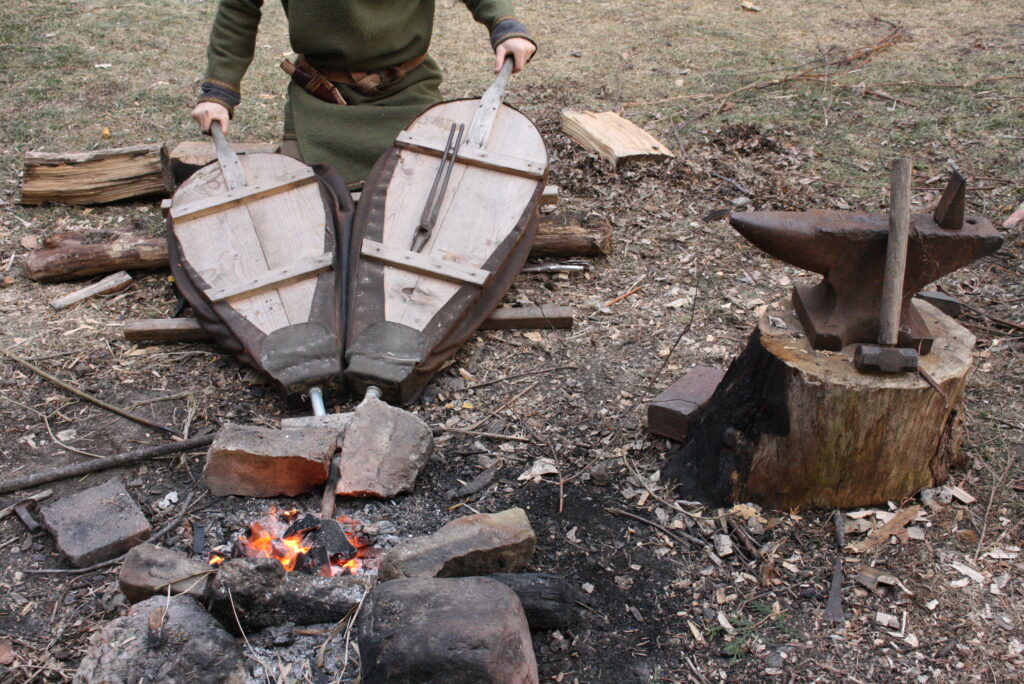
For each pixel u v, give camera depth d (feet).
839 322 9.26
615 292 14.19
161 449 10.44
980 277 14.32
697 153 18.26
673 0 27.43
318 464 9.62
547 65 22.98
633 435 11.03
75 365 12.31
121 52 23.18
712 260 15.01
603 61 23.16
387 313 11.54
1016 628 8.40
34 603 8.77
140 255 14.28
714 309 13.67
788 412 9.13
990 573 8.98
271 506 9.80
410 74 15.74
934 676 7.98
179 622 7.69
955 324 9.96
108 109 20.29
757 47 23.62
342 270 12.33
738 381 9.70
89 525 9.33
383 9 14.87
